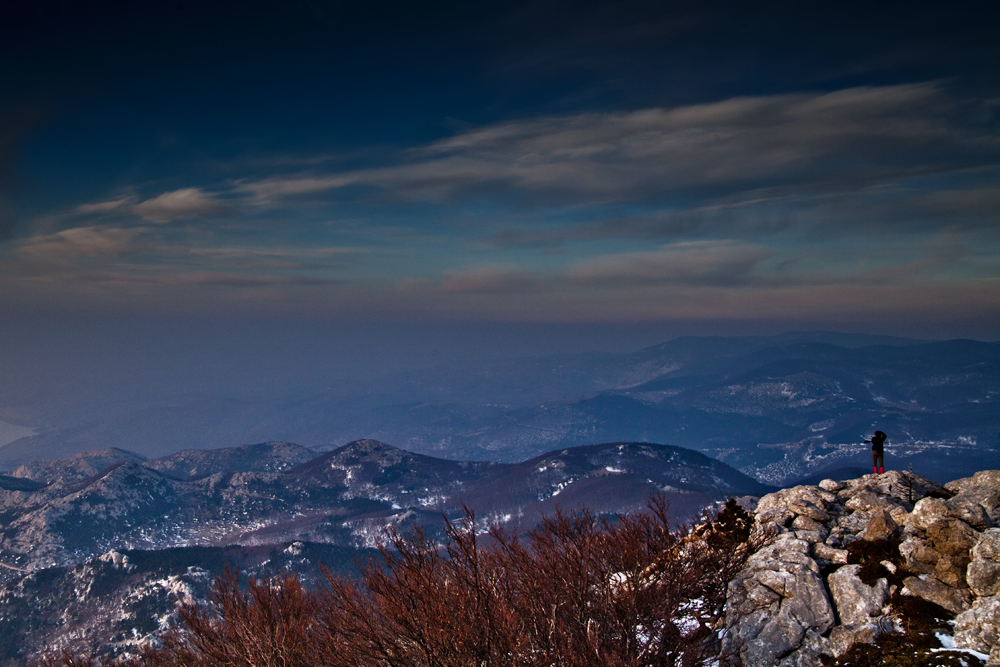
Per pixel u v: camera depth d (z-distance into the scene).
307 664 19.92
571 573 20.67
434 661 17.42
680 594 21.89
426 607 17.86
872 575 19.42
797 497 26.19
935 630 17.33
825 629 18.91
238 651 20.66
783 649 18.83
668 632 20.33
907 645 17.16
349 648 19.23
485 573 19.89
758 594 20.48
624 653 18.70
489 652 17.77
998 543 17.52
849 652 17.77
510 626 18.20
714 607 21.73
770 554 22.14
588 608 20.25
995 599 16.42
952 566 18.30
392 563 19.48
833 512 25.06
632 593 20.66
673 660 19.39
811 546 22.06
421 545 20.02
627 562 22.20
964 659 15.97
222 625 22.11
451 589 18.86
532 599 19.86
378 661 18.58
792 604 19.77
